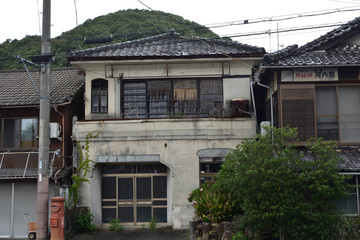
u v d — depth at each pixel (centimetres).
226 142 1595
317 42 1567
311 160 1269
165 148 1606
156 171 1688
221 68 1700
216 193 1375
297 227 1135
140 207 1680
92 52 1730
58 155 1700
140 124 1619
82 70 1753
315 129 1447
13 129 1822
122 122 1625
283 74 1477
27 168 1698
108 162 1619
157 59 1642
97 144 1630
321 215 1127
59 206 1397
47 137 1409
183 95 1716
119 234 1516
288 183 1124
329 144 1255
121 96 1722
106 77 1708
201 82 1719
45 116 1408
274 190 1140
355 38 1561
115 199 1686
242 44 1756
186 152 1598
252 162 1170
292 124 1452
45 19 1422
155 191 1681
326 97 1481
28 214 1658
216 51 1705
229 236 1252
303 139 1444
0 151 1802
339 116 1465
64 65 3008
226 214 1335
